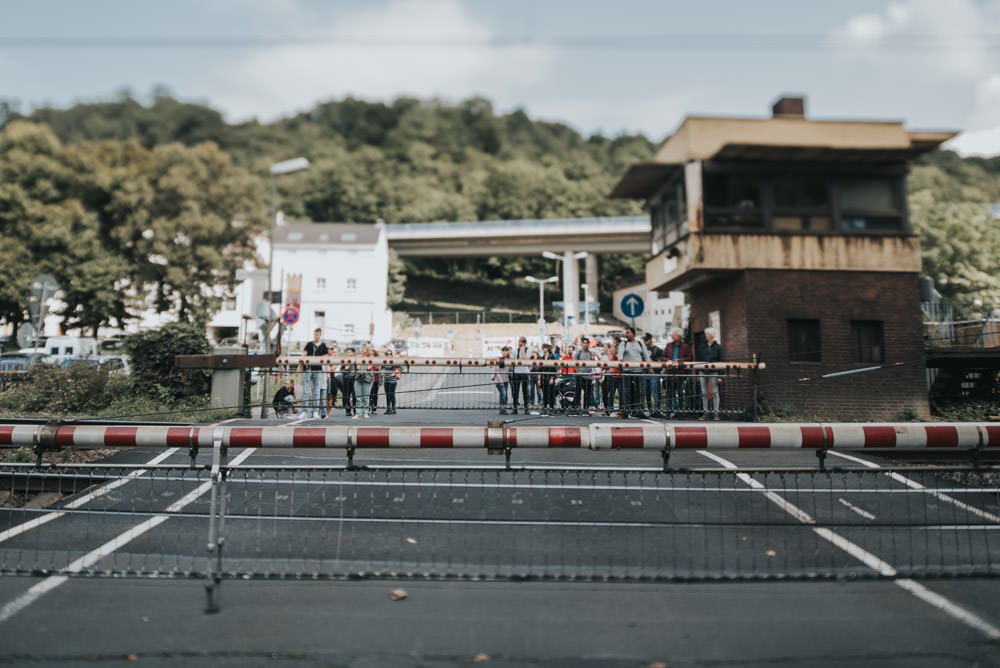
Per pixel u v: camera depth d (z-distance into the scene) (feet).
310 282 209.36
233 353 47.88
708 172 51.72
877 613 15.12
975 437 17.52
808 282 50.90
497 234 256.11
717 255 50.62
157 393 50.90
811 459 33.22
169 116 380.17
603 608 15.37
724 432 17.57
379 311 217.77
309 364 46.03
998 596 16.26
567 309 169.07
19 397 49.60
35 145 164.55
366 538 19.72
